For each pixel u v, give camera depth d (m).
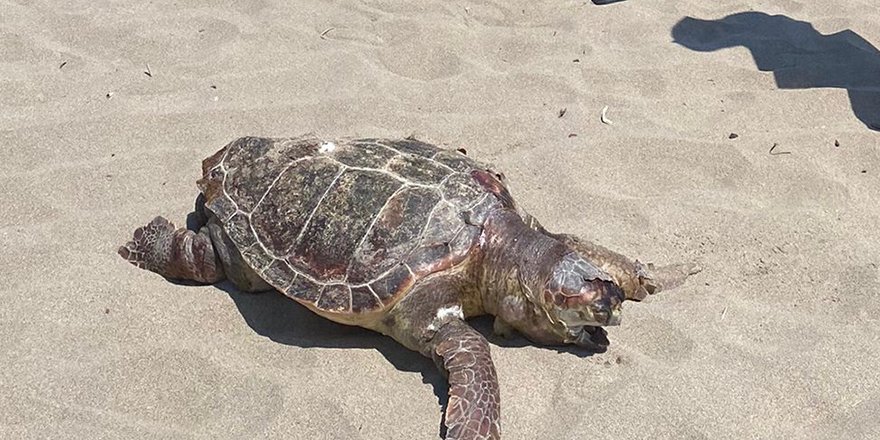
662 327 1.99
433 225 1.88
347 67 3.01
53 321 1.98
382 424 1.76
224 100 2.83
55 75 2.92
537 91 2.93
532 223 2.05
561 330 1.86
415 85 2.95
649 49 3.19
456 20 3.36
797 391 1.84
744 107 2.88
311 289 1.88
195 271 2.10
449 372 1.78
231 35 3.19
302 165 2.03
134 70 2.98
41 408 1.78
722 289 2.13
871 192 2.47
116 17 3.28
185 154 2.58
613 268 2.03
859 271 2.16
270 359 1.92
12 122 2.68
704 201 2.42
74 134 2.64
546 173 2.53
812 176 2.52
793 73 3.07
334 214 1.92
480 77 2.99
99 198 2.40
